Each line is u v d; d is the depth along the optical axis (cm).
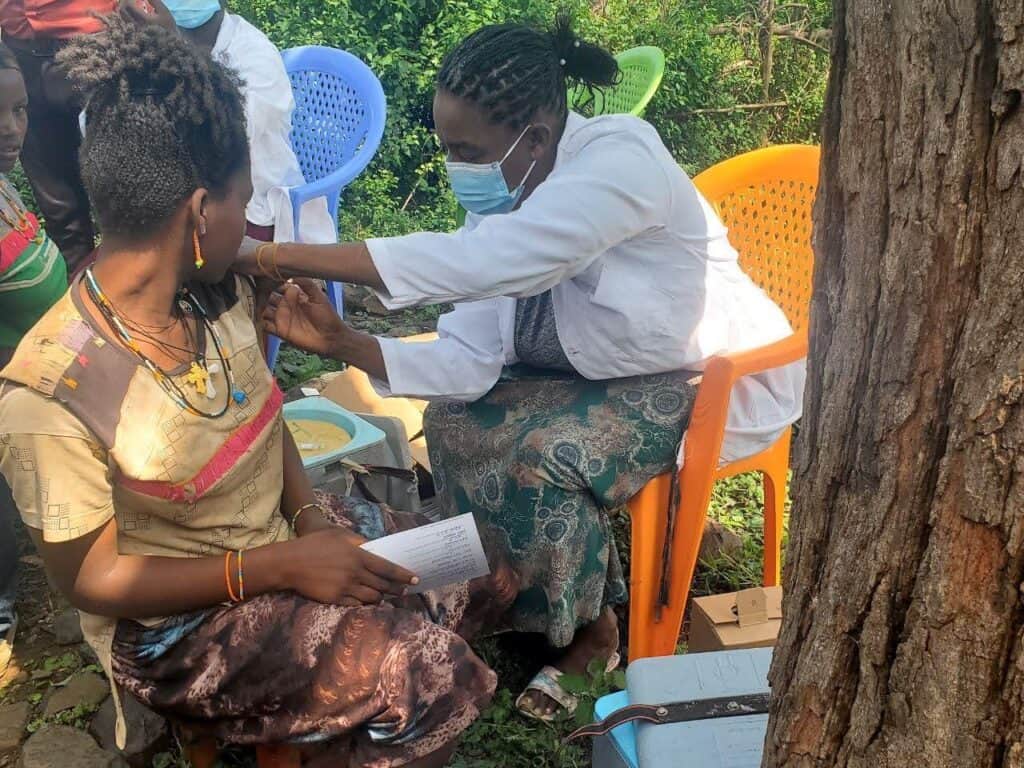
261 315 214
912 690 113
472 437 249
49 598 283
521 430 240
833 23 117
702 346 241
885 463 112
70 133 366
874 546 115
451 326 253
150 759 228
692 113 721
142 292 169
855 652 121
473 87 216
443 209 624
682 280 236
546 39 227
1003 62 96
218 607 184
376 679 179
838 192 119
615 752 180
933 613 109
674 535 241
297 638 180
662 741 172
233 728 186
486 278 206
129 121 157
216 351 181
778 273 292
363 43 623
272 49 372
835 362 120
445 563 187
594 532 236
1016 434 99
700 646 246
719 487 354
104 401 164
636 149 222
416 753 184
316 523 207
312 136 443
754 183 291
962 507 105
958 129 101
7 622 262
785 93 767
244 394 185
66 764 221
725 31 750
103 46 156
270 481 197
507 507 238
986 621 105
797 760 132
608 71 233
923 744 113
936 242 104
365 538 210
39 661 260
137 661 184
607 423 235
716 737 173
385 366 240
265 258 197
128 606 173
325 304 223
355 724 180
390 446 307
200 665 181
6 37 342
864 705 120
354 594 182
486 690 187
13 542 262
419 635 183
